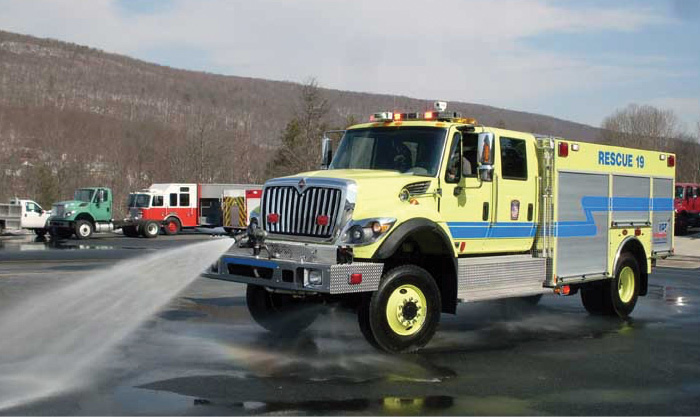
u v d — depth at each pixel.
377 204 7.52
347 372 6.77
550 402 5.93
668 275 17.42
